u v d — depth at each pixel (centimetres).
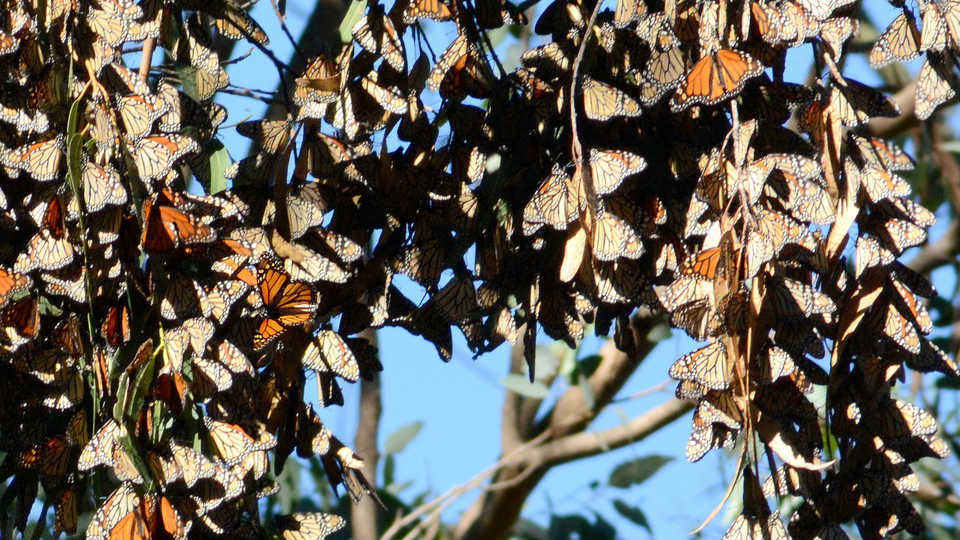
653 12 513
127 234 503
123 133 503
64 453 512
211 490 499
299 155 514
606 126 516
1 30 511
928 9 509
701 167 511
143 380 498
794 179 501
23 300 508
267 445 503
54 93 509
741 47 507
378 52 515
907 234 505
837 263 506
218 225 505
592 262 510
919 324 506
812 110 507
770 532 501
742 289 498
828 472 508
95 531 496
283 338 512
